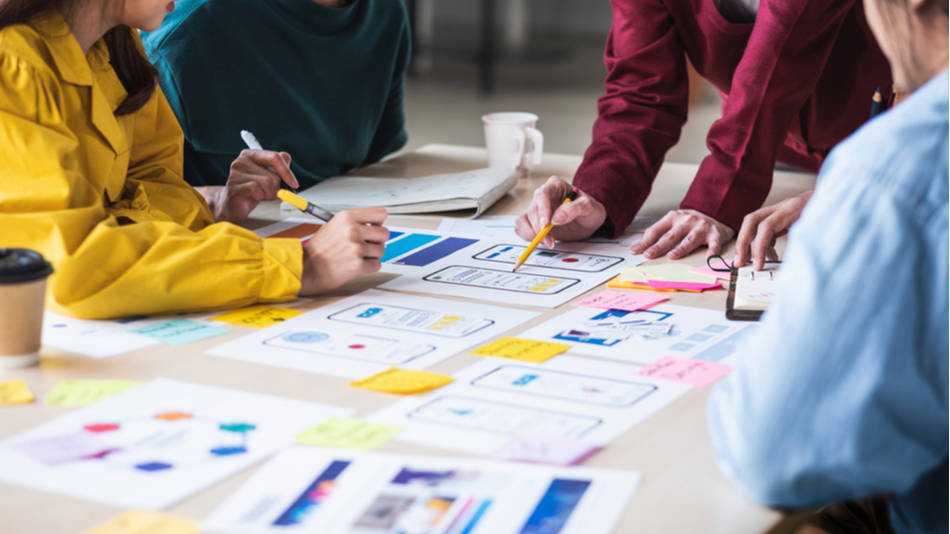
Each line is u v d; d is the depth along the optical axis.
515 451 0.84
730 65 1.79
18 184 1.20
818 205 0.76
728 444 0.78
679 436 0.88
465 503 0.75
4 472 0.80
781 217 1.43
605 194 1.61
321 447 0.85
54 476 0.80
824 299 0.73
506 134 1.98
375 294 1.31
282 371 1.03
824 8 1.56
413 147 5.06
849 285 0.72
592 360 1.07
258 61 1.88
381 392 0.97
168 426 0.89
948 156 0.72
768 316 0.77
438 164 2.15
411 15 7.23
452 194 1.75
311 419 0.91
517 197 1.87
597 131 1.80
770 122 1.59
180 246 1.21
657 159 1.74
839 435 0.72
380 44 2.16
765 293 1.28
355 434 0.87
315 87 2.00
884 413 0.72
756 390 0.76
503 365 1.05
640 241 1.55
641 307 1.25
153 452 0.84
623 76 1.82
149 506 0.75
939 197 0.72
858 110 1.86
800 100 1.62
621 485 0.78
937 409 0.73
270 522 0.72
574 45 8.36
